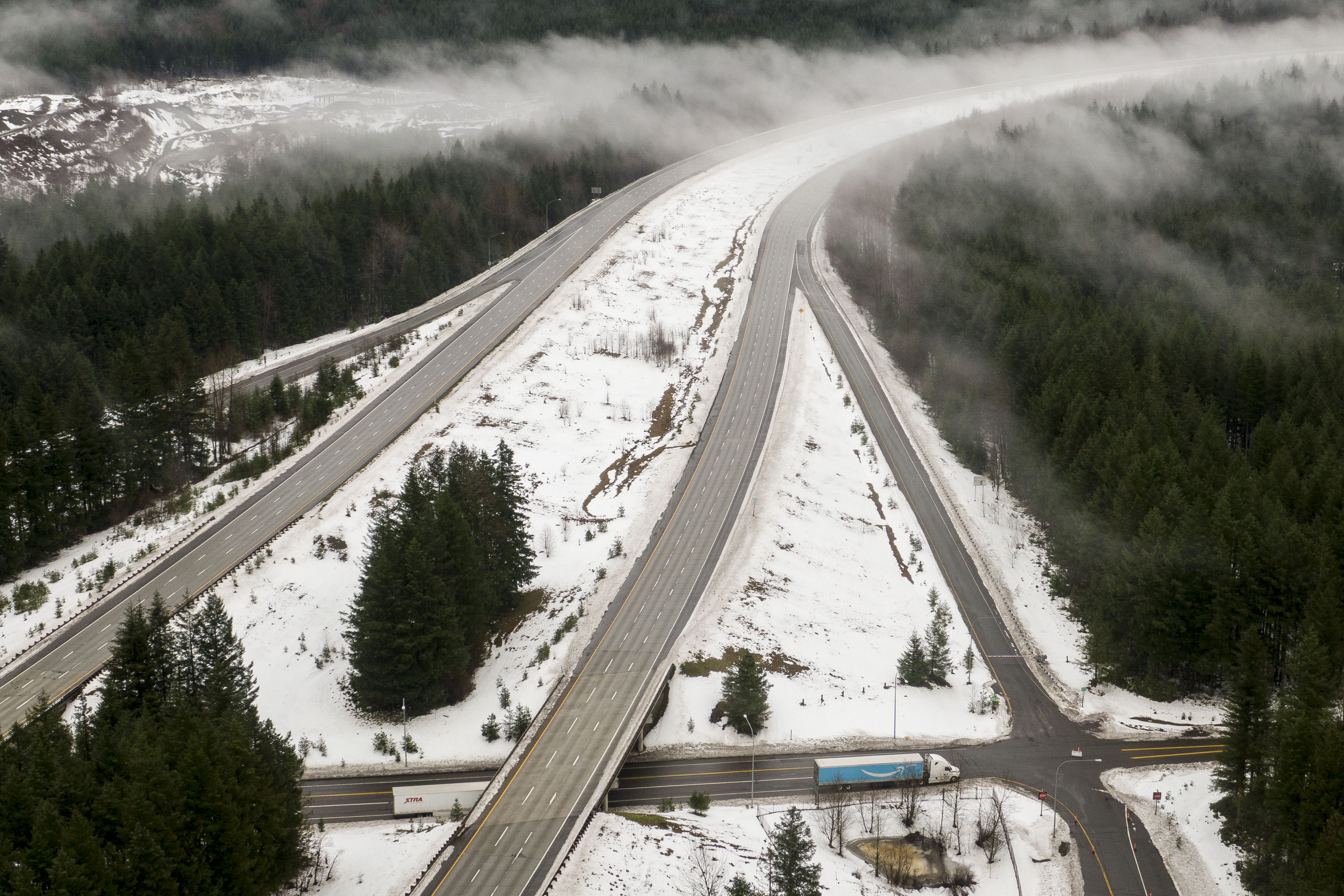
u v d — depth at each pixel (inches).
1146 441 4781.0
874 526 5201.8
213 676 3312.0
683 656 4005.9
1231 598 3816.4
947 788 3380.9
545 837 2915.8
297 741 3703.3
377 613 3774.6
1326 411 5128.0
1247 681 3095.5
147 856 2384.4
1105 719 3814.0
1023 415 5659.5
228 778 2615.7
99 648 3988.7
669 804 3235.7
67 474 4857.3
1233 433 5689.0
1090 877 2974.9
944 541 5064.0
